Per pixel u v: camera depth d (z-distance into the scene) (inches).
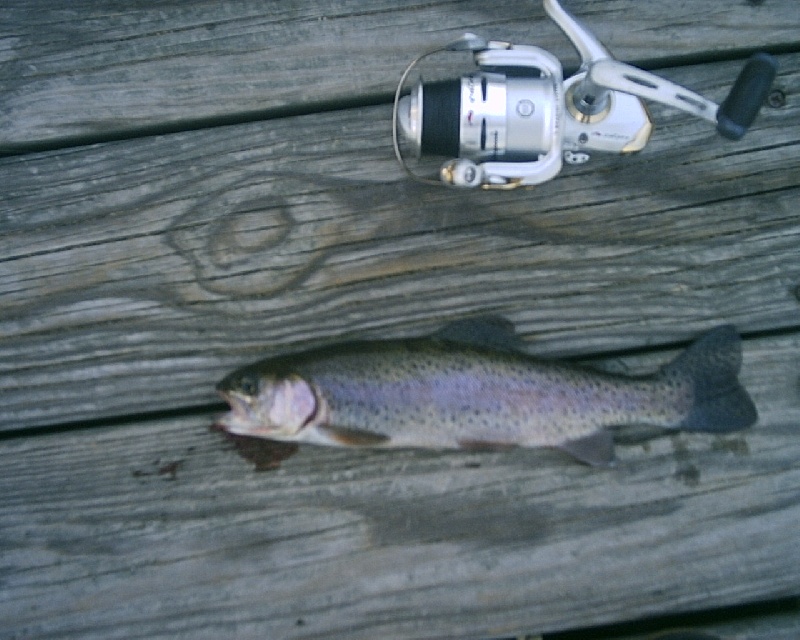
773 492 17.4
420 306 17.9
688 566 17.3
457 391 16.7
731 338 17.2
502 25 18.7
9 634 17.0
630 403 16.9
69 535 17.3
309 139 18.3
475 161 16.6
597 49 15.9
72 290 17.9
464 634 17.2
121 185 18.2
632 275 18.0
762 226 18.1
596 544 17.3
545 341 17.8
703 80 18.6
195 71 18.5
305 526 17.3
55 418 17.6
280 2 18.7
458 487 17.3
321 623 17.1
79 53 18.6
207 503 17.3
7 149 18.4
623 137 16.4
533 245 18.0
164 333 17.8
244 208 18.1
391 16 18.6
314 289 17.9
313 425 16.7
